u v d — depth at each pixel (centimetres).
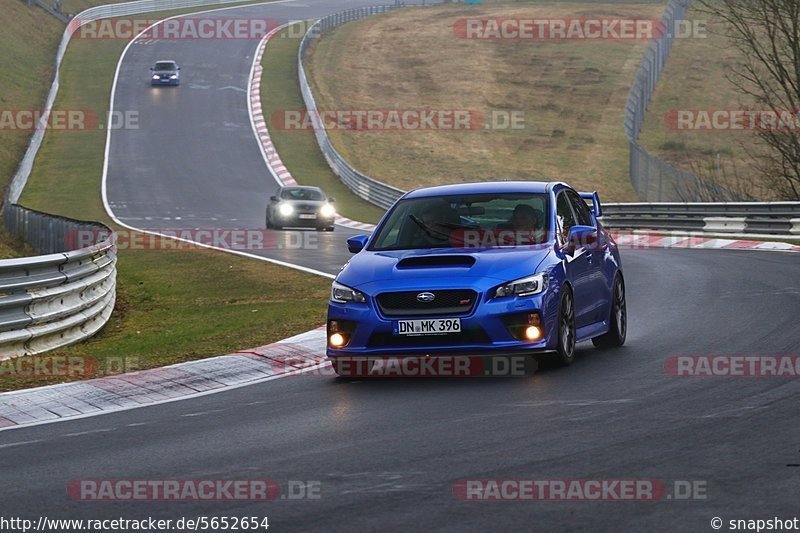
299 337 4534
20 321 4497
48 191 18362
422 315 3500
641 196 15275
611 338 4169
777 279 6272
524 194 3966
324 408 3148
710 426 2648
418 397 3247
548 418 2831
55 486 2314
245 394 3469
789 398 2966
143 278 8331
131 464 2509
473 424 2795
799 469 2203
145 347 4588
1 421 3131
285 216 12988
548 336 3534
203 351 4366
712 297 5572
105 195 17962
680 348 3994
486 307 3478
